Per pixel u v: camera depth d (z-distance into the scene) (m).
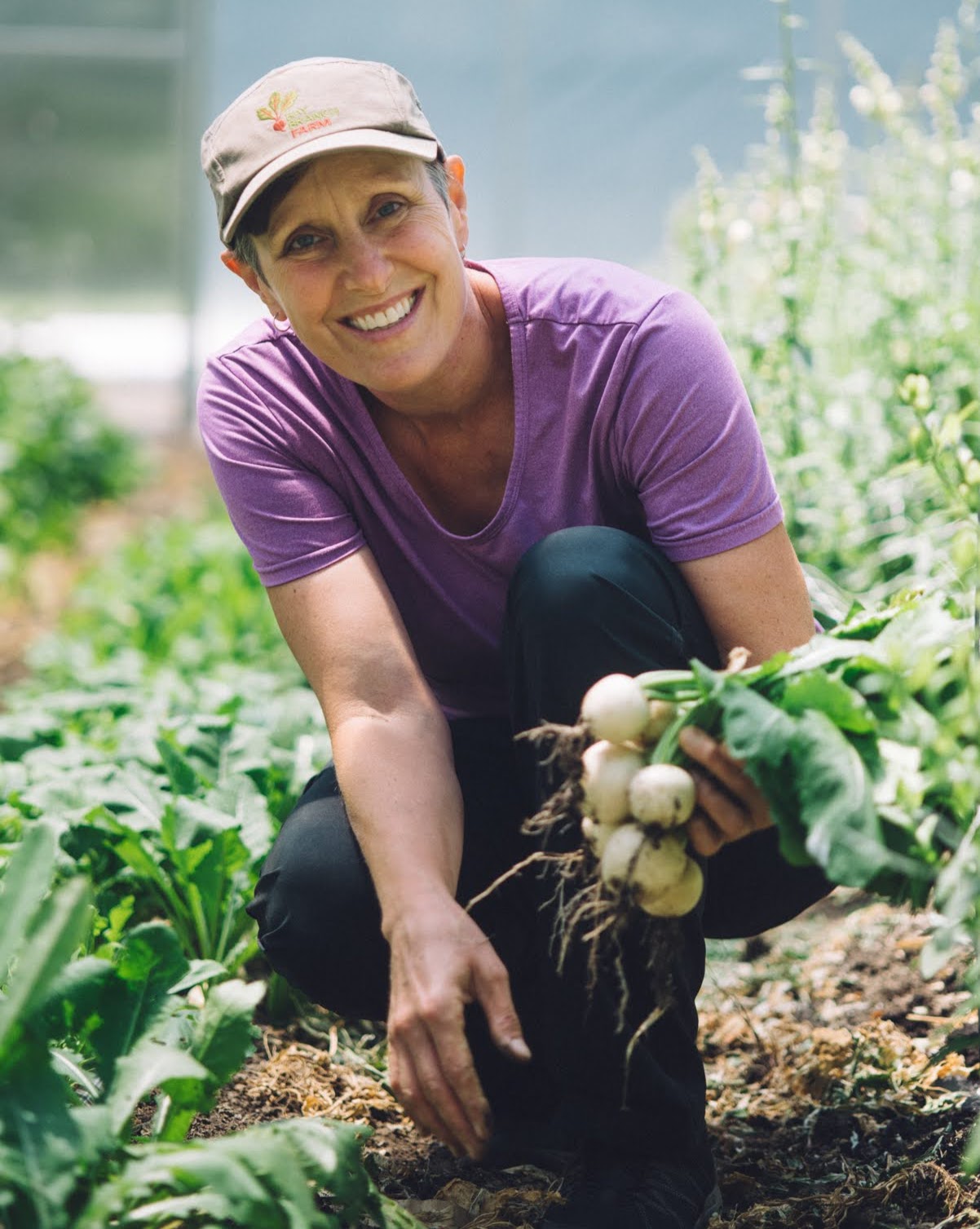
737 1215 2.08
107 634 5.14
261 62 10.77
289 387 2.22
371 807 1.96
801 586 2.11
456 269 2.06
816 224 3.78
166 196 10.58
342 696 2.06
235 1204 1.61
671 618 2.01
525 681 2.01
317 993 2.19
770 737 1.61
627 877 1.70
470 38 10.77
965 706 1.68
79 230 10.60
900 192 3.97
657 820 1.68
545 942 1.95
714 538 2.06
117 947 2.39
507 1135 2.26
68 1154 1.55
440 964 1.83
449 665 2.34
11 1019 1.54
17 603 6.50
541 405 2.14
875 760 1.66
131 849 2.65
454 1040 1.80
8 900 1.68
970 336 3.66
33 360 8.46
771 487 2.10
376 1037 2.68
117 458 8.33
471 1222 2.03
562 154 10.74
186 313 10.62
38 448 7.69
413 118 2.02
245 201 1.98
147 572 5.88
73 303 10.70
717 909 2.24
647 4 10.54
